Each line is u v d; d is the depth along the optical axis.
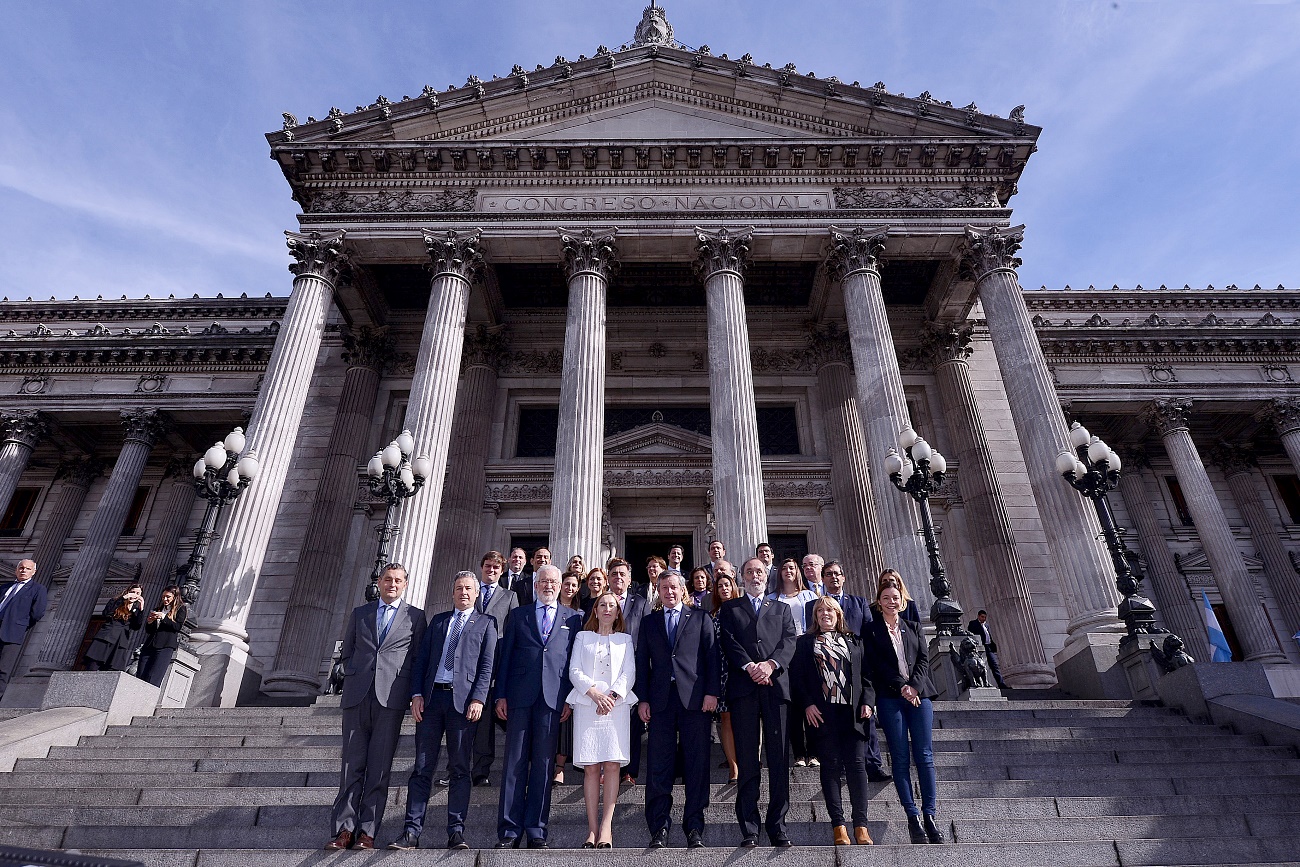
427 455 18.14
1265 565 27.08
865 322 20.83
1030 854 6.80
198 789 8.70
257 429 19.05
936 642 14.40
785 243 22.75
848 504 23.36
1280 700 11.27
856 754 7.19
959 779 9.18
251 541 17.66
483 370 25.89
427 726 7.24
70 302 32.03
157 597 26.84
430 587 22.05
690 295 26.92
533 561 10.57
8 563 28.42
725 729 8.80
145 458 28.02
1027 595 21.44
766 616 7.64
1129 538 27.06
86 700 11.92
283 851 6.61
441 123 24.20
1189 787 8.88
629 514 24.91
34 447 28.33
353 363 26.06
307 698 18.70
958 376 25.25
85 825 7.88
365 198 23.58
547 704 7.22
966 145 23.38
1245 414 28.20
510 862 6.34
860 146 23.34
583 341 20.52
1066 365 27.62
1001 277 21.67
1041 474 18.84
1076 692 16.03
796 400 26.31
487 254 23.00
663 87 25.06
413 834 6.80
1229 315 30.81
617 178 23.55
